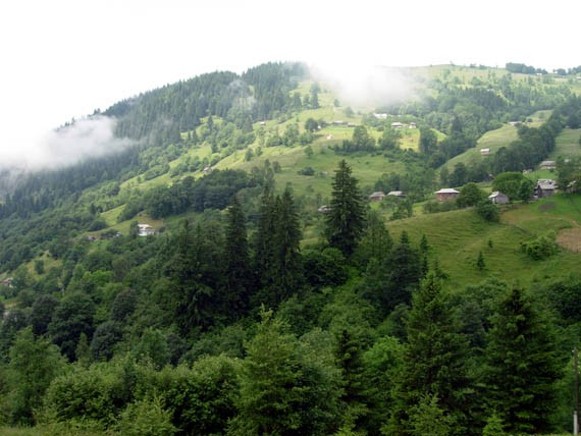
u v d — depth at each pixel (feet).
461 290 282.97
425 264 315.17
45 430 128.67
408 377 163.43
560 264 323.98
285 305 293.23
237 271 324.19
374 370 194.18
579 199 448.24
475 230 399.85
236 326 293.43
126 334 316.60
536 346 159.12
